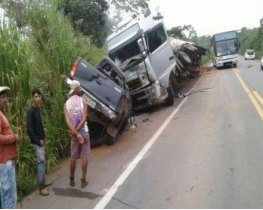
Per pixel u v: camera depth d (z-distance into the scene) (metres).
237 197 5.52
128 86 12.94
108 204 5.73
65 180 7.11
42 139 6.43
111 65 10.96
